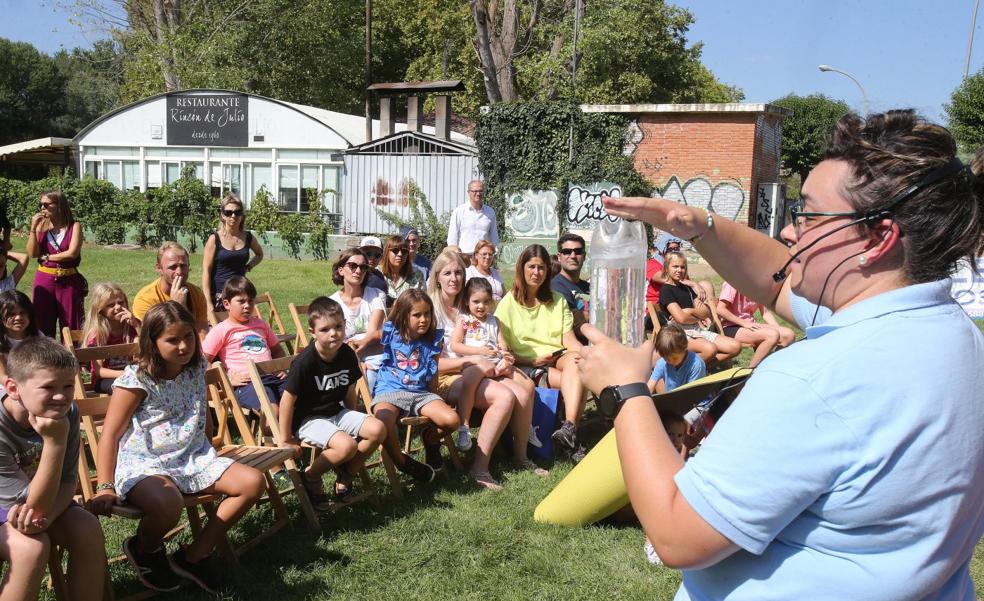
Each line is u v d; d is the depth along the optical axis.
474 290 6.19
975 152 1.41
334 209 23.92
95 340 5.72
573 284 7.20
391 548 4.35
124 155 26.08
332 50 37.84
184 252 6.28
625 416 1.50
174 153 25.55
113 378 5.62
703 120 19.09
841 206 1.36
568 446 5.80
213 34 32.53
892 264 1.35
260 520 4.64
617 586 3.99
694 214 1.85
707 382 3.21
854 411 1.25
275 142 24.34
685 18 35.81
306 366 4.69
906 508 1.26
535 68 25.84
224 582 3.89
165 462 3.84
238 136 24.70
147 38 31.66
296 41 36.78
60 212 7.23
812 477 1.26
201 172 25.31
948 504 1.27
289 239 21.95
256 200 22.36
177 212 22.92
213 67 31.73
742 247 1.89
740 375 2.71
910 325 1.30
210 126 24.92
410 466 5.19
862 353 1.27
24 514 2.95
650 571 4.16
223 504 3.83
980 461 1.30
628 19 31.36
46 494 2.93
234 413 4.61
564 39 26.55
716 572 1.44
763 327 8.23
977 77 26.16
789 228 1.53
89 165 26.53
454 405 5.68
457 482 5.43
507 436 5.98
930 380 1.26
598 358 1.58
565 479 4.87
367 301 6.67
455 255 6.34
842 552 1.31
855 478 1.26
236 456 4.27
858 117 1.41
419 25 39.25
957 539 1.32
